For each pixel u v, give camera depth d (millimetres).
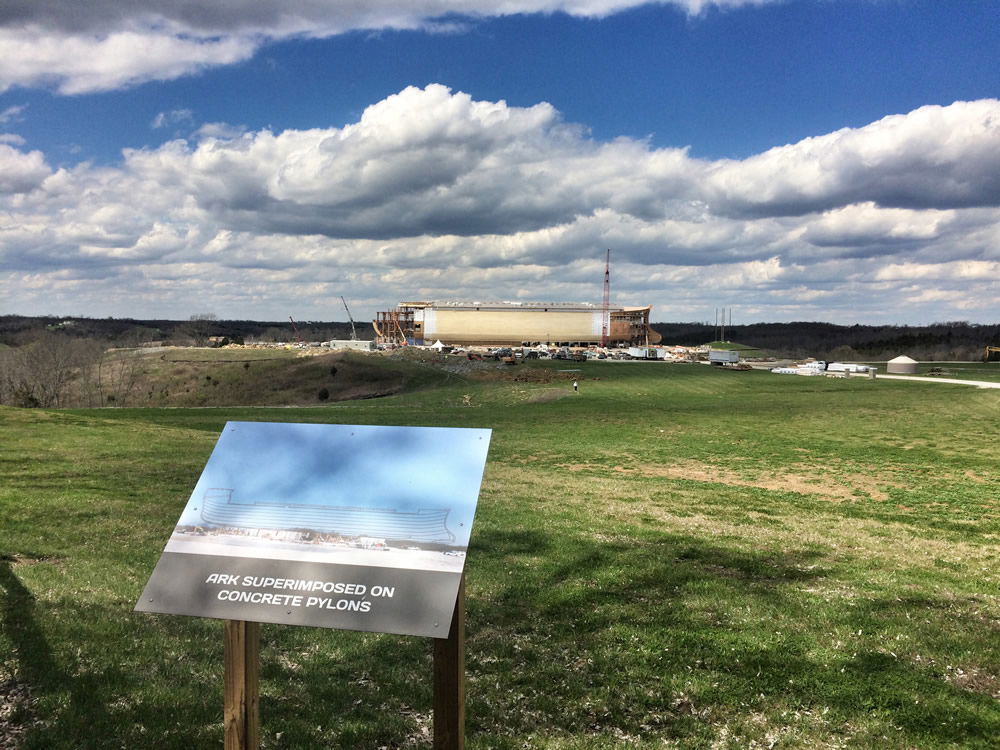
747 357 192875
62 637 8398
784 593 11547
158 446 30953
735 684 7996
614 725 7191
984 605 11422
